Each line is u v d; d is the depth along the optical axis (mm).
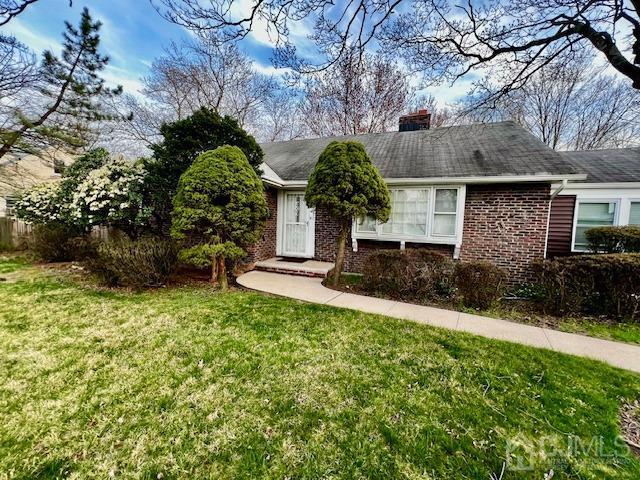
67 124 9320
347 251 8086
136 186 7262
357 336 3809
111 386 2666
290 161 9750
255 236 6105
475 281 5102
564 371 3039
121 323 4105
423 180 6727
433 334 3926
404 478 1815
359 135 11039
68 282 6344
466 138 8555
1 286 5980
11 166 10453
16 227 11516
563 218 7895
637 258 4555
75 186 8648
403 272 5566
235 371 2936
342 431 2182
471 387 2734
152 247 6105
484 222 6719
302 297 5578
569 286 4789
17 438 2064
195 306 4871
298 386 2709
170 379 2785
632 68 2773
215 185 5508
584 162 8672
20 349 3314
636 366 3191
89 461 1905
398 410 2406
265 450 2006
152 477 1805
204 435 2123
